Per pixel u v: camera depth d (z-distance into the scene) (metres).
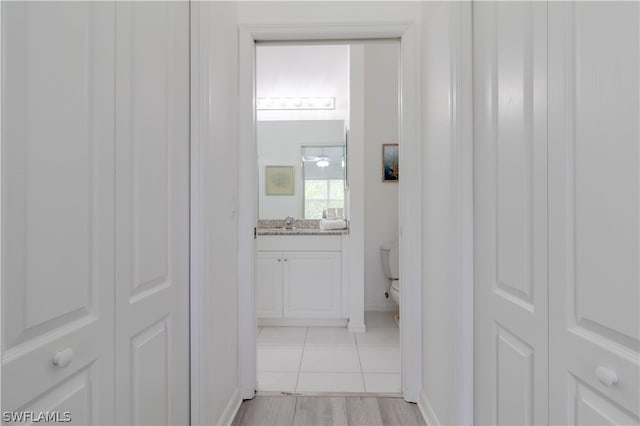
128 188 1.03
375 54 3.76
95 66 0.89
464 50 1.47
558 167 0.91
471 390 1.46
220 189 1.71
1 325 0.64
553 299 0.94
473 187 1.46
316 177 4.00
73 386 0.83
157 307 1.21
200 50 1.48
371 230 3.79
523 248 1.09
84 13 0.85
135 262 1.07
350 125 3.17
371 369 2.45
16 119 0.67
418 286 1.97
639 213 0.68
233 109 1.93
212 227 1.58
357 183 3.19
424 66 1.91
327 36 2.03
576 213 0.85
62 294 0.78
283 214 4.00
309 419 1.86
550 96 0.95
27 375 0.69
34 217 0.71
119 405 1.00
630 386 0.70
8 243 0.65
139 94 1.09
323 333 3.19
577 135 0.85
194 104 1.47
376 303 3.80
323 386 2.21
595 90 0.79
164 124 1.26
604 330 0.77
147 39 1.14
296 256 3.34
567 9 0.88
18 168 0.67
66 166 0.80
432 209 1.78
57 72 0.77
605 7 0.75
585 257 0.83
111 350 0.96
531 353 1.05
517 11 1.11
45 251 0.74
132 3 1.06
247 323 2.04
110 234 0.95
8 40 0.65
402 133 2.02
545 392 0.98
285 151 4.00
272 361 2.59
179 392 1.39
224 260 1.76
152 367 1.18
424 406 1.88
